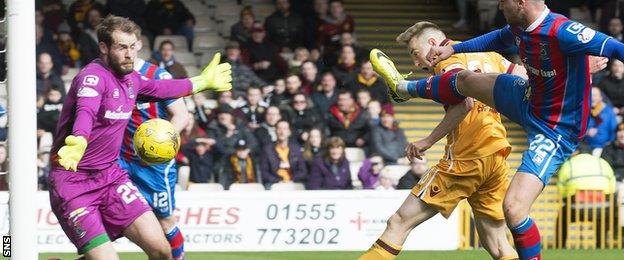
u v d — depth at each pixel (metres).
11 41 12.61
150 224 12.92
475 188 14.25
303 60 29.09
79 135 11.86
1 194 20.31
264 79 29.72
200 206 22.25
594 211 23.09
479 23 34.91
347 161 25.02
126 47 12.46
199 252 22.02
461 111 13.60
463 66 14.13
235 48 28.84
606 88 28.97
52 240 21.70
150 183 15.38
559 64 12.44
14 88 12.61
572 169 23.25
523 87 13.02
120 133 12.86
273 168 25.36
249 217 22.34
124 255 21.14
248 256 21.28
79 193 12.68
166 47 28.30
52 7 30.44
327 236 22.47
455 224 22.80
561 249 23.05
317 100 27.16
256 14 33.78
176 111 15.48
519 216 12.73
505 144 14.23
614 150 26.91
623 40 31.88
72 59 29.94
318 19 30.97
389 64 14.27
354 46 29.30
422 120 31.80
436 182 14.18
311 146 25.55
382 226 22.52
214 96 28.31
